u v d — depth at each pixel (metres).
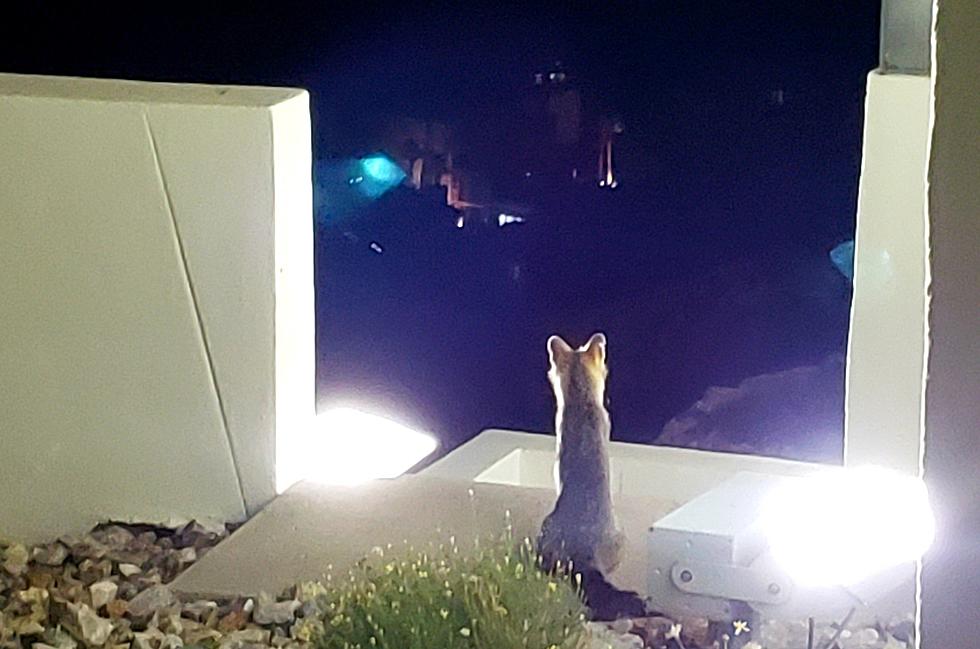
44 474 4.43
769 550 3.17
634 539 3.79
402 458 5.21
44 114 4.20
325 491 4.38
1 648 3.40
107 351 4.32
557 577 3.25
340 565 3.83
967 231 1.54
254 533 4.07
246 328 4.25
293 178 4.30
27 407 4.40
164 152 4.17
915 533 3.13
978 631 1.60
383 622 2.87
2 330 4.36
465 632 2.80
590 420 3.40
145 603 3.66
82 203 4.24
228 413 4.31
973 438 1.57
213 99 4.21
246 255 4.20
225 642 3.36
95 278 4.29
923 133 3.88
